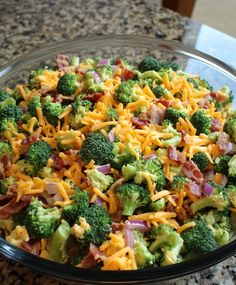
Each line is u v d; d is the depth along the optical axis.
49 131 0.41
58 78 0.47
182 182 0.36
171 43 0.51
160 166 0.37
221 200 0.36
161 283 0.34
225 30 1.07
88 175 0.36
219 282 0.38
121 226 0.34
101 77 0.46
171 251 0.33
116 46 0.54
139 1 0.69
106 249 0.33
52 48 0.51
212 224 0.36
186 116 0.42
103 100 0.42
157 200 0.35
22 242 0.34
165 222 0.35
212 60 0.49
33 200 0.36
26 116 0.43
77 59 0.51
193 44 0.61
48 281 0.38
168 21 0.65
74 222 0.35
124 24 0.65
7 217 0.37
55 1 0.69
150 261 0.33
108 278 0.29
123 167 0.37
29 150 0.38
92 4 0.68
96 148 0.37
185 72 0.51
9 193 0.37
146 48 0.54
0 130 0.42
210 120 0.42
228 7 1.12
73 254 0.34
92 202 0.36
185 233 0.35
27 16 0.66
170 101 0.43
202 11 1.11
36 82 0.47
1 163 0.39
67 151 0.38
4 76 0.48
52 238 0.34
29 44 0.61
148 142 0.39
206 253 0.32
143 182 0.36
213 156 0.40
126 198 0.35
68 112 0.41
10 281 0.38
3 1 0.69
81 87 0.45
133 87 0.44
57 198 0.36
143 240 0.34
